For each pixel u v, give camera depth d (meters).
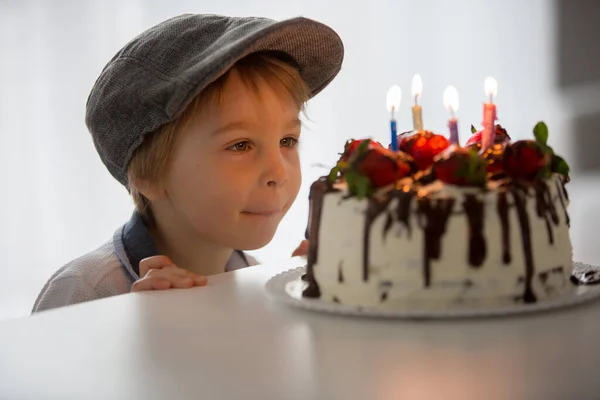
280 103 1.52
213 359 0.71
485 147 0.99
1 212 3.18
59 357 0.73
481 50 3.65
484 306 0.88
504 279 0.88
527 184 0.93
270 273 1.24
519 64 3.87
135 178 1.55
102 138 1.54
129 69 1.47
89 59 3.11
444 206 0.88
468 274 0.88
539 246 0.91
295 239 3.15
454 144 0.97
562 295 0.93
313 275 0.99
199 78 1.33
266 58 1.56
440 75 3.50
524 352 0.69
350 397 0.59
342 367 0.67
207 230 1.52
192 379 0.65
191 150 1.47
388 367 0.66
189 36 1.47
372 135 3.31
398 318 0.85
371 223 0.91
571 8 3.94
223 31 1.49
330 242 0.96
